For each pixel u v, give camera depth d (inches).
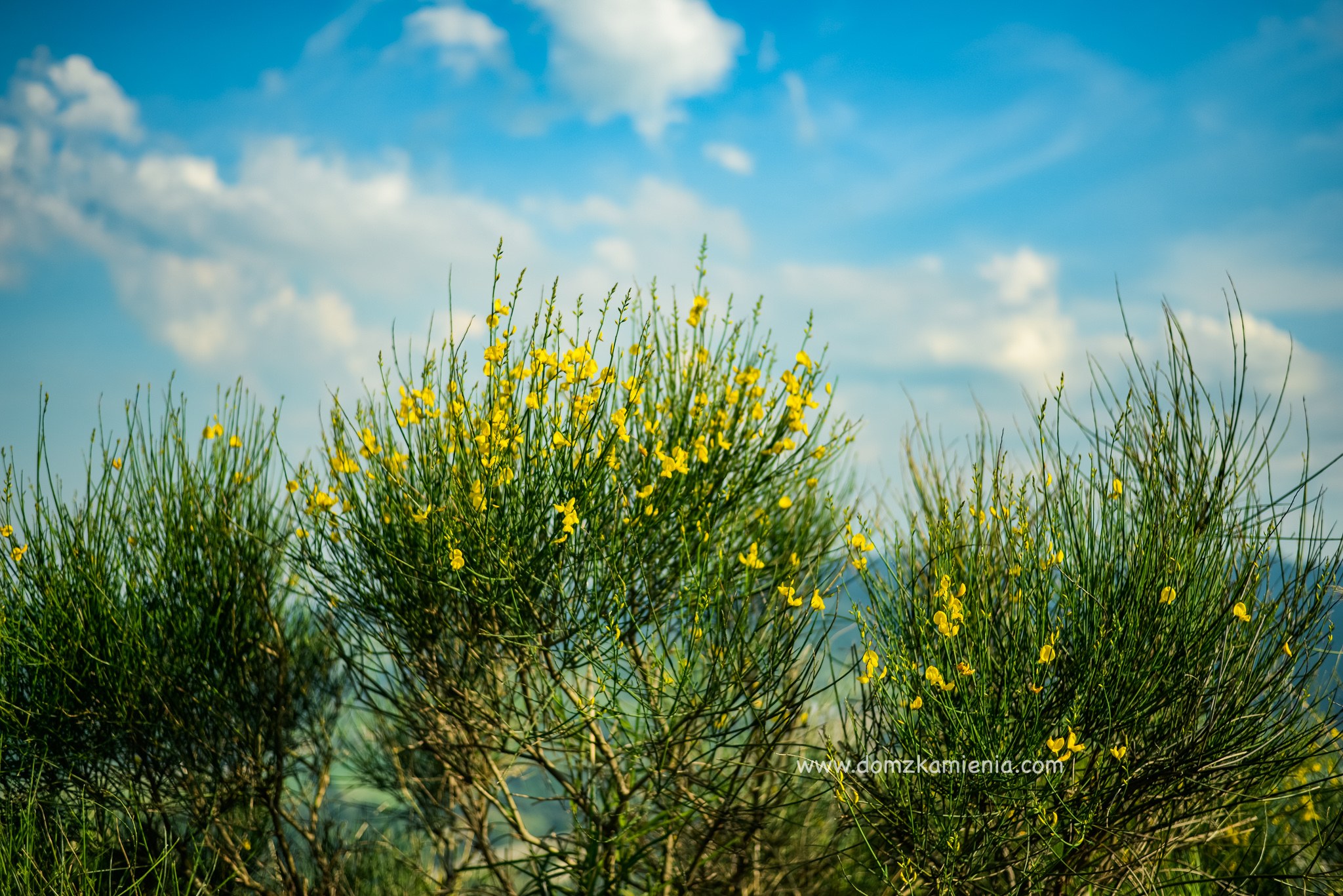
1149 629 88.0
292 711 142.8
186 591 125.0
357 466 121.4
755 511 132.6
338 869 145.5
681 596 118.7
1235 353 91.0
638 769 126.6
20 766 113.0
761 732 108.1
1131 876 92.4
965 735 88.1
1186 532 91.3
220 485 130.0
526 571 111.7
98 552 120.8
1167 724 90.4
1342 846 99.7
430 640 126.6
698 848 119.5
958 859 90.4
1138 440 95.0
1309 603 86.9
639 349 127.8
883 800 93.8
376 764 166.7
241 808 139.5
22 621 116.7
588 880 120.2
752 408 126.8
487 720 125.8
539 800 125.3
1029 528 95.7
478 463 111.7
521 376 112.5
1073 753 90.7
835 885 137.9
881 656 94.1
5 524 115.9
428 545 114.9
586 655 111.7
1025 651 92.8
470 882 149.0
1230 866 108.9
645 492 115.5
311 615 144.9
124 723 118.0
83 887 94.9
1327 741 86.3
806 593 123.2
